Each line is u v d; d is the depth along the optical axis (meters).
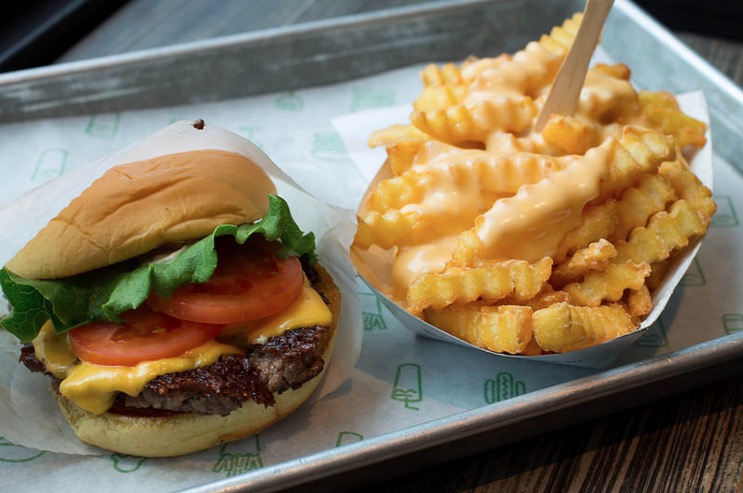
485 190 0.46
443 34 0.62
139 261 0.42
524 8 0.62
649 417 0.44
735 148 0.55
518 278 0.43
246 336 0.42
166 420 0.41
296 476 0.39
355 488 0.41
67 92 0.58
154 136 0.45
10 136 0.57
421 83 0.62
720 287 0.50
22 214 0.44
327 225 0.46
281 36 0.60
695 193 0.47
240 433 0.43
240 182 0.43
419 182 0.46
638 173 0.45
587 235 0.44
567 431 0.44
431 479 0.42
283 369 0.41
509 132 0.49
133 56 0.58
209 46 0.59
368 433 0.44
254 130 0.59
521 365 0.46
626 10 0.60
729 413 0.45
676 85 0.58
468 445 0.42
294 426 0.44
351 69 0.62
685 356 0.42
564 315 0.41
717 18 0.67
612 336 0.42
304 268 0.45
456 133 0.49
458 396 0.45
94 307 0.41
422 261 0.45
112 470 0.42
